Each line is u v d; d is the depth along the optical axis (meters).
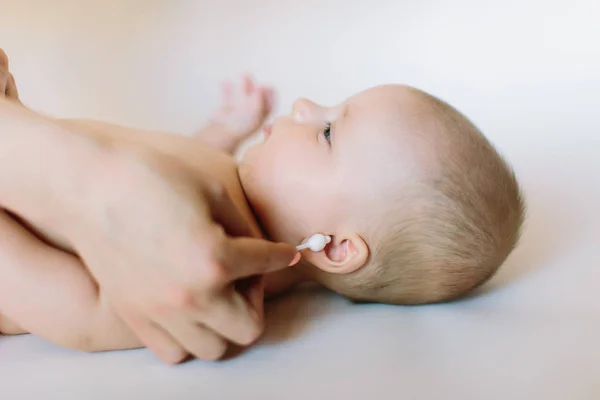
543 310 0.86
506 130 1.62
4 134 0.62
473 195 0.92
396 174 0.91
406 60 1.82
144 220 0.60
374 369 0.70
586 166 1.42
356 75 1.80
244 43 1.75
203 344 0.69
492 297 0.93
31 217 0.66
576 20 1.83
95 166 0.61
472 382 0.66
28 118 0.64
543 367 0.69
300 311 0.91
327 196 0.93
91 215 0.60
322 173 0.94
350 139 0.94
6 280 0.70
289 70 1.78
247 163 1.02
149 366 0.73
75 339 0.74
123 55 1.64
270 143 1.00
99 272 0.65
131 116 1.63
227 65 1.74
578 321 0.81
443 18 1.84
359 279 0.94
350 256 0.92
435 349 0.75
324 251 0.94
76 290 0.71
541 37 1.82
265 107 1.39
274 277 0.97
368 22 1.82
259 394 0.66
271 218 0.98
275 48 1.77
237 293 0.69
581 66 1.77
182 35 1.70
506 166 1.01
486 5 1.84
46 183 0.61
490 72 1.79
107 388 0.67
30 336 0.82
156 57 1.67
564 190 1.32
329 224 0.94
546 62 1.79
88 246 0.63
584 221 1.19
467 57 1.81
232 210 0.70
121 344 0.76
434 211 0.91
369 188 0.91
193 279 0.61
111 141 0.64
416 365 0.71
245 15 1.75
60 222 0.64
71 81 1.59
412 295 0.95
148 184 0.60
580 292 0.91
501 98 1.73
